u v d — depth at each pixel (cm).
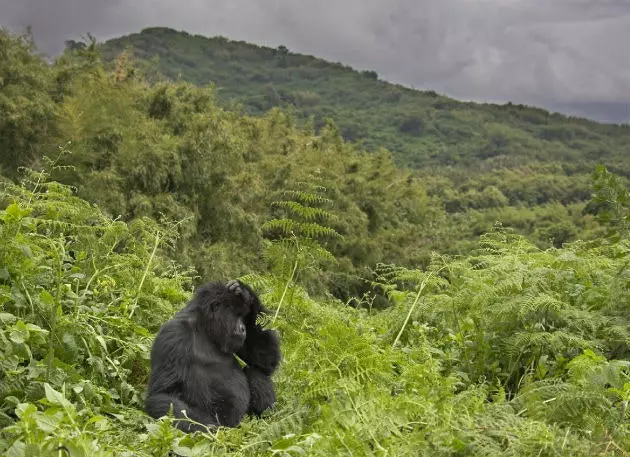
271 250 811
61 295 688
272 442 455
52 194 784
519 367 715
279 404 647
